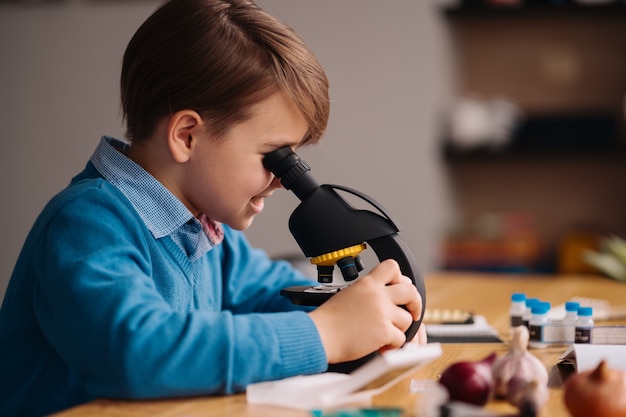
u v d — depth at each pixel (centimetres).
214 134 115
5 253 374
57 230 106
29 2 366
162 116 118
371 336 103
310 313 104
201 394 97
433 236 351
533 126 362
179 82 115
